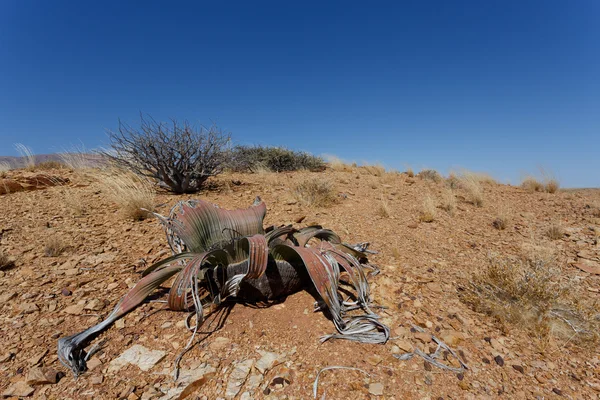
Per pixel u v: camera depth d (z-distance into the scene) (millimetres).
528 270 3314
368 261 3812
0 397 1915
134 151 6367
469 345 2486
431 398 2002
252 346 2389
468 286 3350
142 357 2264
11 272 3234
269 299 2951
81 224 4625
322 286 2482
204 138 6812
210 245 3135
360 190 7984
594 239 4703
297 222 5062
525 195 8406
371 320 2592
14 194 5926
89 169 8328
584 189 9656
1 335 2396
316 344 2420
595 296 3221
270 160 12156
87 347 2336
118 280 3223
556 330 2693
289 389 2025
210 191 7004
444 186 9273
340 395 1987
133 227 4621
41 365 2156
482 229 5348
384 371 2186
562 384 2180
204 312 2768
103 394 1971
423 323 2662
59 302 2816
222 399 1962
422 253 4223
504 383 2156
